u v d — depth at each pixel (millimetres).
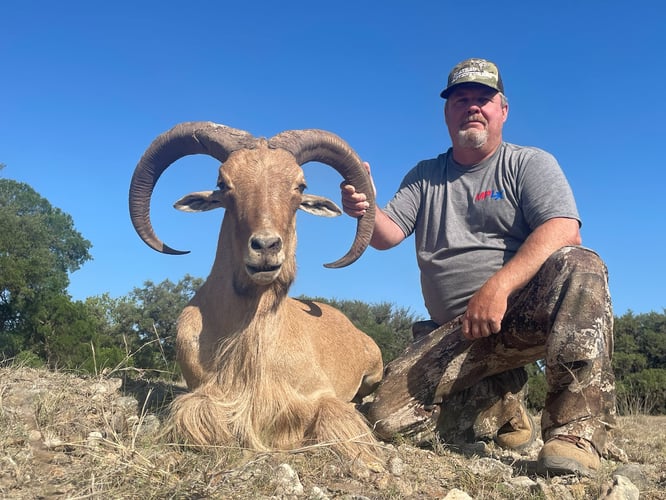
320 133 1735
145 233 1812
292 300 1936
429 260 1814
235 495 1052
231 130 1668
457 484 1229
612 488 1123
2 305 6008
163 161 1770
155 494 1011
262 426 1470
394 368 1687
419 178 1954
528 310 1508
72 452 1218
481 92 1768
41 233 11789
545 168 1681
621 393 4762
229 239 1596
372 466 1307
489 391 1775
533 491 1164
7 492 986
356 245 1829
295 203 1572
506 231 1740
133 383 2125
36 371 2090
